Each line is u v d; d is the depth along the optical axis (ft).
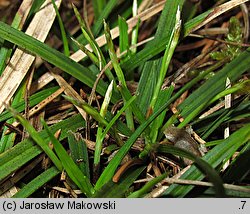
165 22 0.90
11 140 0.85
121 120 0.88
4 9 1.14
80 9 1.13
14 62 0.87
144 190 0.75
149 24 1.05
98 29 1.00
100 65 0.86
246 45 0.92
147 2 1.03
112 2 1.00
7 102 0.86
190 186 0.76
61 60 0.85
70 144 0.82
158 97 0.85
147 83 0.88
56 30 1.01
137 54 0.89
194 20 0.90
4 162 0.79
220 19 1.07
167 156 0.84
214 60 0.98
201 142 0.83
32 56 0.87
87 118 0.84
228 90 0.79
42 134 0.82
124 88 0.81
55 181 0.83
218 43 1.00
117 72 0.82
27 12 0.90
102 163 0.84
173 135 0.81
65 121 0.84
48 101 0.88
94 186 0.79
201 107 0.81
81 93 0.90
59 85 0.91
